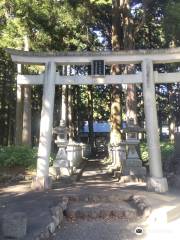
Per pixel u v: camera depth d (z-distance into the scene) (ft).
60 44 76.02
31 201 36.68
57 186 48.57
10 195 41.11
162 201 37.60
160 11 84.28
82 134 181.98
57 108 116.78
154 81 46.34
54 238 27.94
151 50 45.96
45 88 46.62
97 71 46.52
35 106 115.34
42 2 66.13
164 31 71.10
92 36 88.02
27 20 66.23
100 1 66.64
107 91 133.39
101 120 165.58
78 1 73.77
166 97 120.06
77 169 72.64
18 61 46.73
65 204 36.06
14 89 104.99
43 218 29.96
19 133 75.56
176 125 112.88
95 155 146.61
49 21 69.51
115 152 73.36
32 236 25.21
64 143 60.13
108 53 46.39
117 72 86.58
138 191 43.21
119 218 34.78
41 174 45.93
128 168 57.21
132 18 81.41
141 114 123.65
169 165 59.31
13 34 66.49
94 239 28.07
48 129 46.11
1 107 114.01
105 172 72.13
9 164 59.62
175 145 60.34
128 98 76.43
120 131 92.07
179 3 63.52
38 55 46.78
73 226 31.86
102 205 37.14
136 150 58.59
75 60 46.88
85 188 45.98
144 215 34.27
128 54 46.37
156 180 44.11
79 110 142.51
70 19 69.92
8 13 68.90
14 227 25.04
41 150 46.06
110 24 96.78
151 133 45.21
